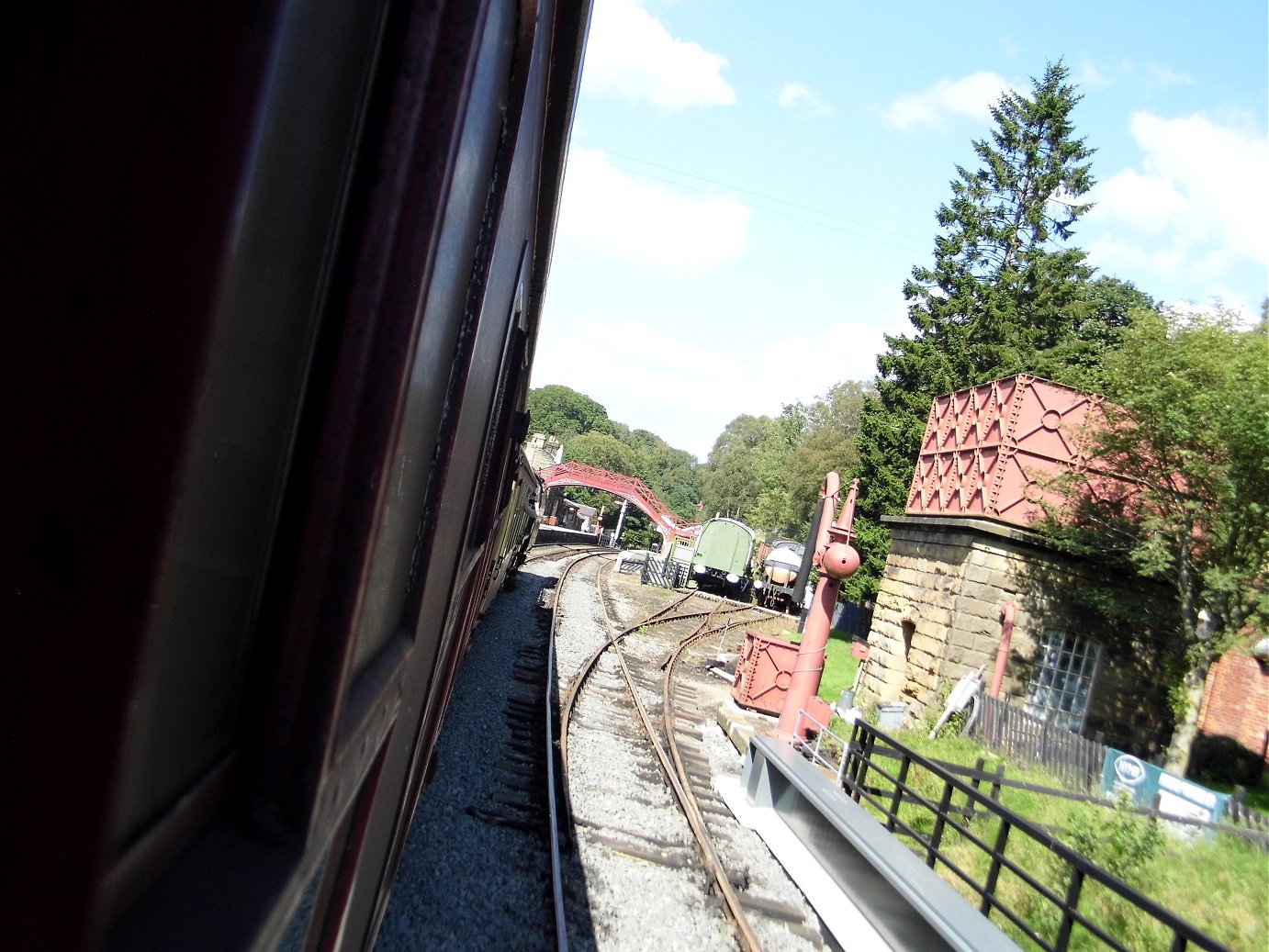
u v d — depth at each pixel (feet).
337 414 3.04
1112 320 128.36
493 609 56.70
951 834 28.14
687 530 165.27
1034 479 42.96
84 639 1.86
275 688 2.96
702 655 62.08
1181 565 39.83
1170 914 12.50
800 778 25.09
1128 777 33.99
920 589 49.24
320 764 2.98
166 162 1.98
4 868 1.81
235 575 2.61
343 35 2.67
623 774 29.27
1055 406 44.24
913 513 54.19
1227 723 51.29
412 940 15.98
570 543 160.86
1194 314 38.40
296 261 2.61
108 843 1.87
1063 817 29.30
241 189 2.01
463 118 3.36
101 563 1.88
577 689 38.70
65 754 1.84
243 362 2.30
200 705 2.50
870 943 19.44
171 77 2.01
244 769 2.95
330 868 4.39
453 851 19.99
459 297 5.01
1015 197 101.50
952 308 92.27
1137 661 44.47
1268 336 36.19
